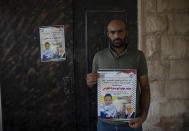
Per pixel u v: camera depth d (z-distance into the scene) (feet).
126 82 4.75
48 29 7.49
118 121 5.02
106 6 7.45
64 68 7.65
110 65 4.97
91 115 7.86
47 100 7.82
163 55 7.45
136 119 4.75
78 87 7.76
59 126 7.91
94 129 7.91
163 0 7.23
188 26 7.36
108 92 4.81
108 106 4.84
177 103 7.69
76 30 7.55
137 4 7.39
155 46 7.38
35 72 7.70
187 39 7.41
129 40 7.52
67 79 7.69
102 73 4.78
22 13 7.49
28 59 7.66
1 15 7.51
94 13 7.47
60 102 7.81
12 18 7.51
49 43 7.55
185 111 7.74
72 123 7.88
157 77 7.54
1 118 7.89
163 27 7.33
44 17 7.48
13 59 7.68
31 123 7.93
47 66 7.66
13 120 7.91
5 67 7.73
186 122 7.74
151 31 7.33
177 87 7.62
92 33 7.54
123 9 7.44
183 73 7.56
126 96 4.77
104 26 7.52
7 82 7.79
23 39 7.58
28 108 7.87
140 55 5.01
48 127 7.93
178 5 7.28
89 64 7.65
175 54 7.47
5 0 7.46
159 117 7.72
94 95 7.77
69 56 7.60
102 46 7.57
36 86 7.77
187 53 7.47
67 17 7.46
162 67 7.50
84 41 7.58
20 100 7.85
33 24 7.50
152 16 7.28
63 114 7.86
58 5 7.43
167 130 7.79
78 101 7.81
